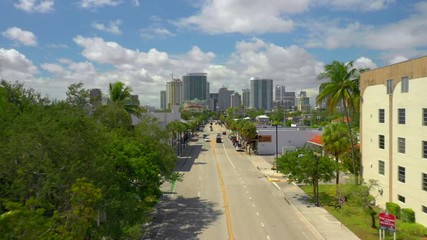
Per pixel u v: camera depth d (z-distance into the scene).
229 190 42.97
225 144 103.81
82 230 15.60
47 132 20.20
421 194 27.33
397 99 30.44
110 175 22.97
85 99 34.91
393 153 31.12
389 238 24.91
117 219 21.16
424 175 27.12
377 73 33.69
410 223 27.23
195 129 147.88
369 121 35.38
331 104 39.16
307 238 25.97
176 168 60.06
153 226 28.89
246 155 78.75
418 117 27.62
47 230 12.79
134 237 22.77
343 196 30.16
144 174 28.94
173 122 75.12
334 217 30.66
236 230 27.88
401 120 30.12
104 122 39.31
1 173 18.08
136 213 23.86
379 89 33.38
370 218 29.50
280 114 183.38
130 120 42.25
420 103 27.34
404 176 29.70
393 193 31.19
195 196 39.78
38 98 34.91
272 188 44.09
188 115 171.50
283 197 39.22
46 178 18.77
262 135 80.25
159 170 32.19
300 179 35.53
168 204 36.16
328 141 39.78
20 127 22.47
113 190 22.53
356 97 39.12
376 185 31.28
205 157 74.94
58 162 19.92
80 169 20.12
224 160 70.44
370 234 26.02
